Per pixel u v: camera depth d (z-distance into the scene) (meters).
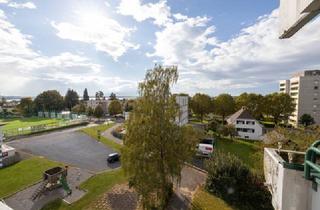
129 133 16.80
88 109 79.00
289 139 17.34
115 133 47.25
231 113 63.66
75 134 48.62
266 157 7.23
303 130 20.33
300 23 3.34
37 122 67.69
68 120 70.06
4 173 24.72
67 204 17.91
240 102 67.38
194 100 66.31
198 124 57.38
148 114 17.00
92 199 18.66
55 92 97.81
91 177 23.52
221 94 64.94
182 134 17.48
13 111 91.62
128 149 16.41
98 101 108.25
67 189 20.14
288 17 3.62
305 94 67.69
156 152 16.72
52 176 20.61
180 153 16.94
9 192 20.03
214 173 20.12
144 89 17.42
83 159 30.38
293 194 4.38
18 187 21.08
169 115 17.30
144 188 15.87
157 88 17.50
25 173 24.70
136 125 16.70
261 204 17.50
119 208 17.22
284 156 7.14
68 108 108.31
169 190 18.66
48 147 36.88
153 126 16.69
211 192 19.89
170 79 17.75
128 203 17.98
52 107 94.44
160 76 17.67
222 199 18.73
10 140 41.56
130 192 19.84
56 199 18.70
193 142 17.97
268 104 62.72
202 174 24.45
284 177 4.50
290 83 77.44
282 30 3.95
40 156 31.45
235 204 17.91
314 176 3.93
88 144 39.34
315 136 16.38
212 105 64.81
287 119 67.75
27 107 86.19
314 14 3.00
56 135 47.41
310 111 67.19
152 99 17.23
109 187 20.95
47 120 73.12
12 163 28.20
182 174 24.36
